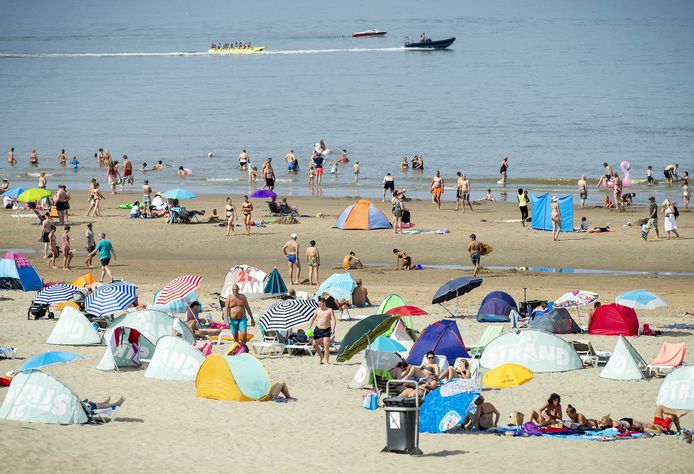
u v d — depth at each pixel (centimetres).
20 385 3781
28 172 15888
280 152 17700
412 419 3456
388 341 4681
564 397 4362
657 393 4394
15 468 2941
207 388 4341
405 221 9731
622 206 10881
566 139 18588
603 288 7119
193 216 10288
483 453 3478
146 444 3478
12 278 7288
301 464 3291
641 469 3269
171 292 6019
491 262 8200
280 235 9475
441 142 18562
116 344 4888
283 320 5178
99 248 7662
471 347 5156
